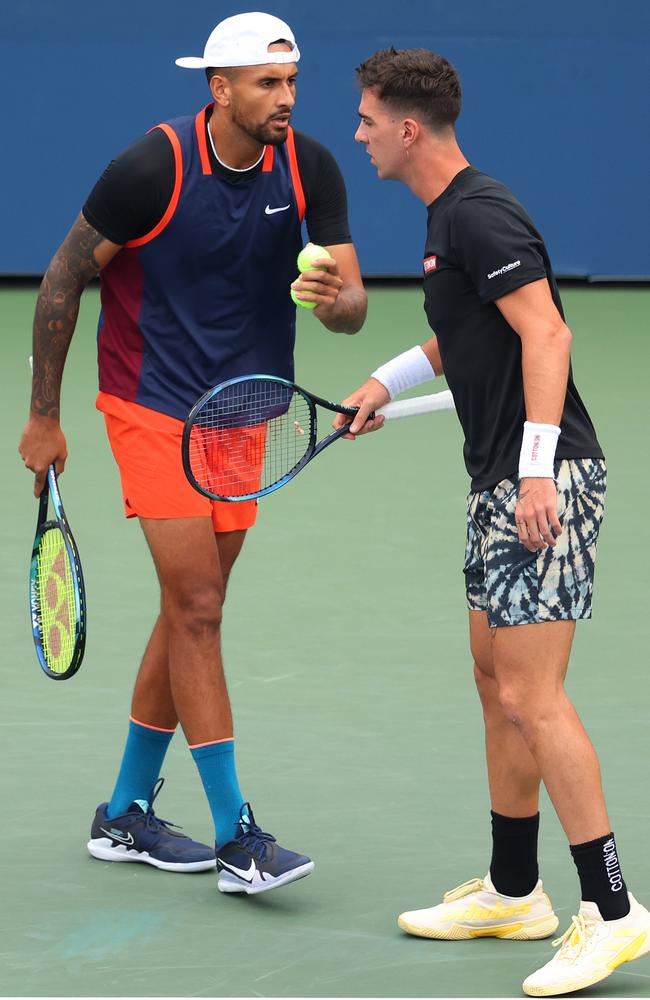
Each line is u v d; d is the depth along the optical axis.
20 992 12.85
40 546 15.85
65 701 19.84
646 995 12.98
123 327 15.70
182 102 57.09
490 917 14.12
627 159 58.84
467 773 17.73
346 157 58.03
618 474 32.88
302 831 16.23
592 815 13.04
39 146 57.09
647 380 43.88
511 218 13.02
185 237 15.34
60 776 17.64
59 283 15.49
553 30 57.50
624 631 22.70
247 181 15.48
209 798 15.26
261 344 16.20
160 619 15.89
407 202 58.59
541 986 12.84
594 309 55.22
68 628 15.33
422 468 33.34
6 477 31.69
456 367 13.55
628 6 57.62
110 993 12.87
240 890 14.91
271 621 23.08
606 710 19.55
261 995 12.88
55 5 55.97
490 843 16.00
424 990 13.05
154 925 14.31
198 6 56.47
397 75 13.46
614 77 58.12
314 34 56.81
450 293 13.40
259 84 14.84
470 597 14.01
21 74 56.47
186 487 15.45
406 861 15.60
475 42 57.31
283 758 18.09
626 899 13.12
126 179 15.04
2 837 16.22
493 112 58.00
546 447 12.73
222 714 15.28
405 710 19.64
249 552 26.72
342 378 43.81
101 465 33.12
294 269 16.23
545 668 13.20
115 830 15.84
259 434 16.19
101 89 56.75
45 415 15.90
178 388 15.67
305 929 14.25
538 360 12.77
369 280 61.06
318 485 31.61
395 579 25.31
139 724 15.88
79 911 14.60
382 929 14.28
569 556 13.18
